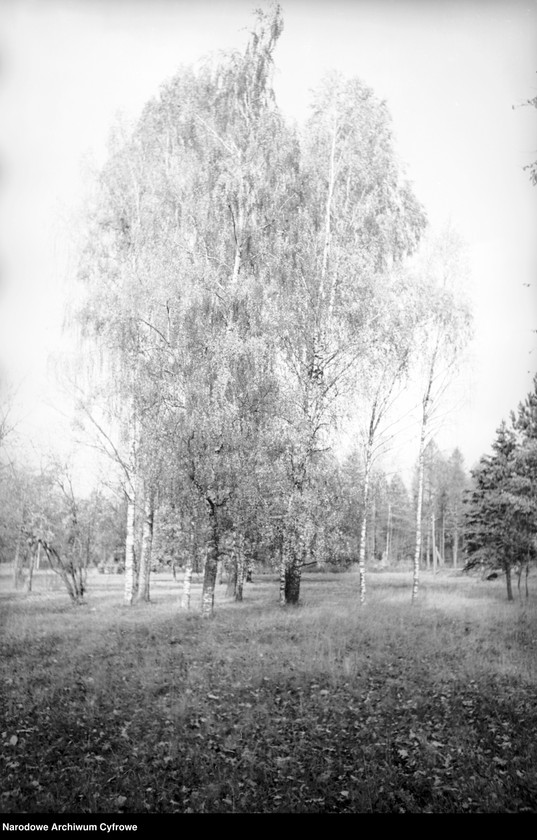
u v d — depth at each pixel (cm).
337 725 701
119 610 1394
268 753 631
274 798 546
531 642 1014
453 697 785
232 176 1334
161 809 532
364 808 524
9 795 546
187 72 1430
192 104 1405
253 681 862
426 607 1233
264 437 1223
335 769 595
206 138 1405
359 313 1338
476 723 695
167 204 1420
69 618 1298
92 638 1110
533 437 1283
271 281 1339
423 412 1415
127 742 662
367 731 674
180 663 949
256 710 748
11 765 606
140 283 1299
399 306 1364
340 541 1309
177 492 1250
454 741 644
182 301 1248
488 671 891
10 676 897
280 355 1311
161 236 1398
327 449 1285
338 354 1325
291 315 1315
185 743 658
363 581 1349
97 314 1375
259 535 1239
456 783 559
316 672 896
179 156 1443
